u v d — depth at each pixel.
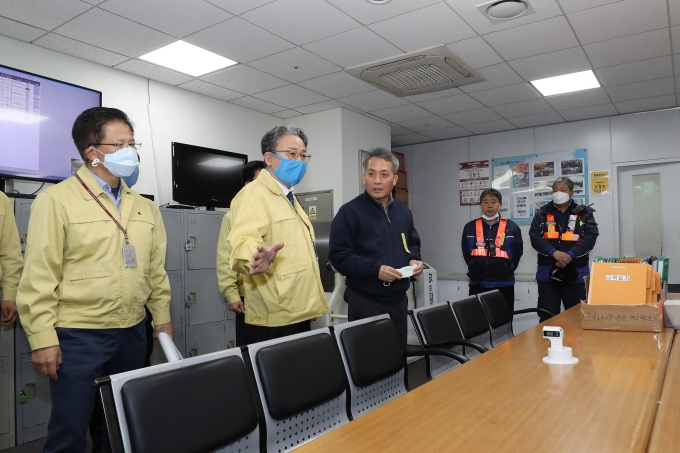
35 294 1.51
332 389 1.54
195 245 3.65
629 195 5.50
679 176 5.21
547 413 1.07
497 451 0.88
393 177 2.35
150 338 2.74
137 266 1.76
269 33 3.36
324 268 5.16
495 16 3.13
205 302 3.70
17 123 3.18
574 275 3.73
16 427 2.78
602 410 1.08
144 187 4.14
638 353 1.63
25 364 2.82
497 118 5.59
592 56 3.83
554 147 5.86
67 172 3.44
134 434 1.01
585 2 2.96
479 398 1.19
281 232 1.85
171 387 1.11
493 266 3.81
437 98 4.85
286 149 1.91
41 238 1.54
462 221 6.52
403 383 1.96
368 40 3.49
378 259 2.28
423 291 4.93
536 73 4.19
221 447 1.17
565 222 3.84
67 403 1.56
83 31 3.28
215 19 3.14
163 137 4.31
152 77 4.18
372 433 0.99
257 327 1.92
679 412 1.07
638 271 2.12
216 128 4.80
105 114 1.71
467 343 2.04
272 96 4.74
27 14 3.03
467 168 6.49
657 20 3.21
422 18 3.16
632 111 5.34
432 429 1.00
